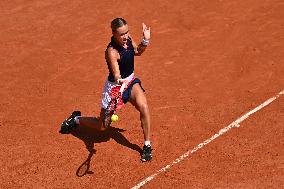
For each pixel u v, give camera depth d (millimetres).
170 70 37844
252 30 42781
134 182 26766
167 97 34312
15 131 31859
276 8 46406
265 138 29312
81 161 28641
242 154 28172
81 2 52062
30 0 53562
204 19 45562
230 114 31828
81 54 41562
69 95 35656
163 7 48938
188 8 48062
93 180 27141
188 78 36500
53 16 49219
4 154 29703
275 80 35281
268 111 31781
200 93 34469
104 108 27953
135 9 49188
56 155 29312
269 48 39625
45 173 27953
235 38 41750
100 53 41531
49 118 33031
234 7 47250
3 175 28031
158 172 27312
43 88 36844
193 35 43000
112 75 27031
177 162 27922
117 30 25797
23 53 42469
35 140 30812
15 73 39344
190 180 26562
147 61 39406
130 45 26938
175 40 42438
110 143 29969
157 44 42000
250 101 33031
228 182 26219
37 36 45375
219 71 37031
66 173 27812
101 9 49906
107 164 28250
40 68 39781
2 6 52469
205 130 30469
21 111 34094
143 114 27344
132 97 27453
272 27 43000
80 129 31594
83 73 38594
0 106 34844
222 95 34000
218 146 28953
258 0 48281
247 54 39031
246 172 26828
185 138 29875
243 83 35250
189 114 32188
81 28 46281
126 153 29000
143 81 36625
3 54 42562
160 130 30750
